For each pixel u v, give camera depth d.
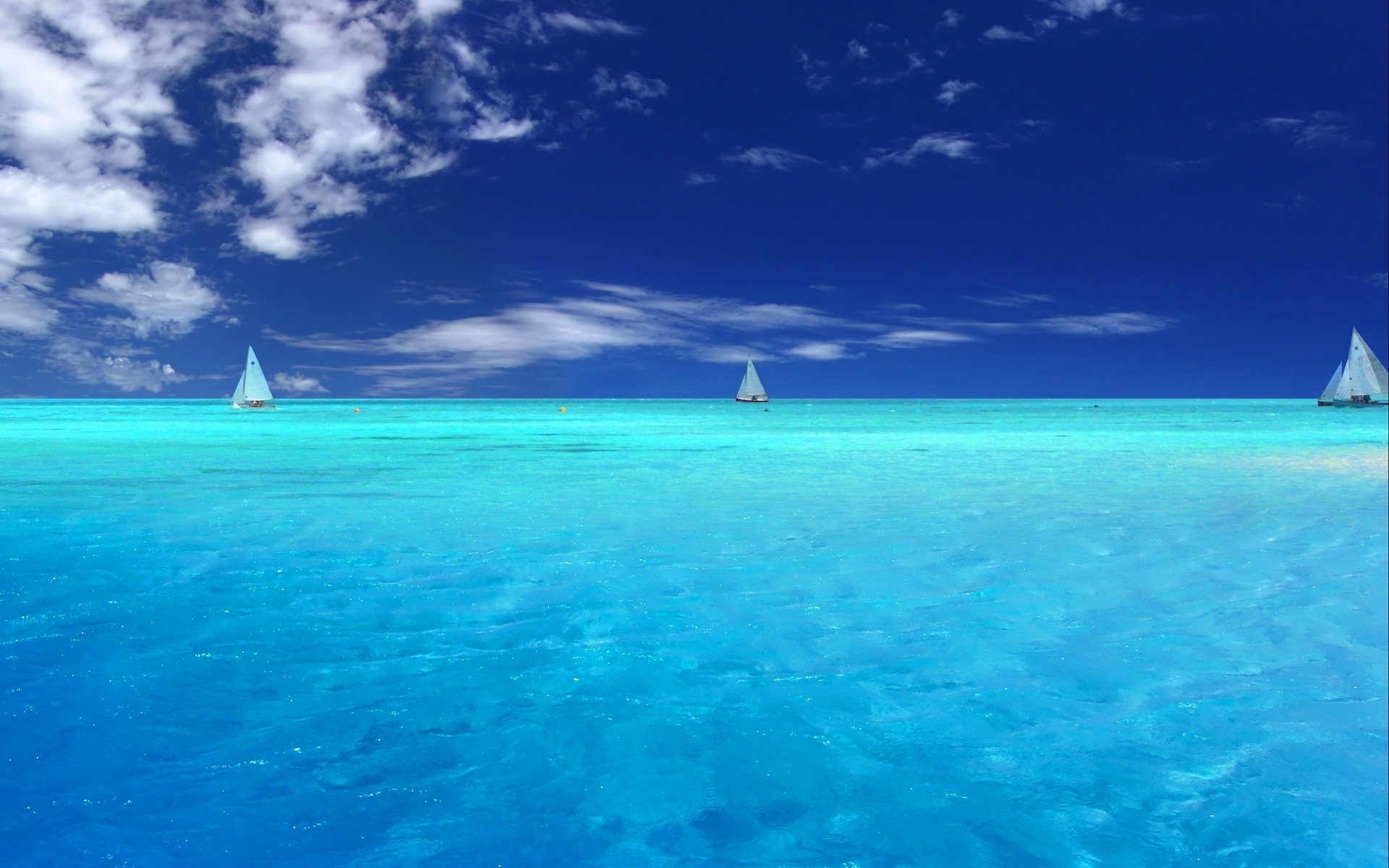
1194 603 7.43
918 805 3.93
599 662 5.89
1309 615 7.00
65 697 5.17
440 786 4.11
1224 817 3.81
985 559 9.36
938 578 8.45
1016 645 6.23
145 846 3.57
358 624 6.81
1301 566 8.91
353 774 4.21
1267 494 14.91
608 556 9.60
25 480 17.52
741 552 9.81
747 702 5.15
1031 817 3.83
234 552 9.75
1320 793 4.01
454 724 4.82
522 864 3.48
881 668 5.76
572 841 3.64
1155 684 5.43
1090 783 4.13
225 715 4.94
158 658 5.93
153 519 12.18
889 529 11.36
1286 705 5.05
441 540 10.61
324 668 5.75
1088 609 7.25
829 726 4.79
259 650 6.12
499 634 6.54
